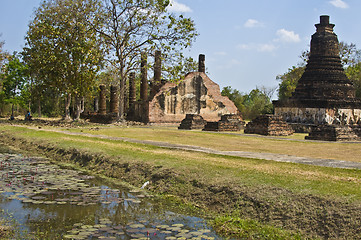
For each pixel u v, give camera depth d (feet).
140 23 131.34
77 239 27.94
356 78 196.13
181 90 163.43
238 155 53.31
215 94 172.76
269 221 30.63
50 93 211.41
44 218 33.01
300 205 30.50
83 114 187.21
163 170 44.62
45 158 65.10
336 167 42.65
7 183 45.24
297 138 92.63
